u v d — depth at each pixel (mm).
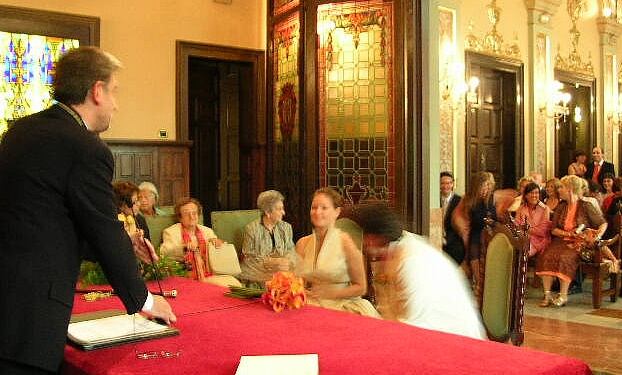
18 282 1992
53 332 2016
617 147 13930
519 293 3324
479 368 1915
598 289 7047
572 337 5773
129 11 7328
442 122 8812
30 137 2078
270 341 2287
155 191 6020
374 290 3670
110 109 2289
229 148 9711
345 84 6820
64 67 2211
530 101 10711
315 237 3807
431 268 2832
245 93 8430
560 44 11648
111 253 2113
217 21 7980
